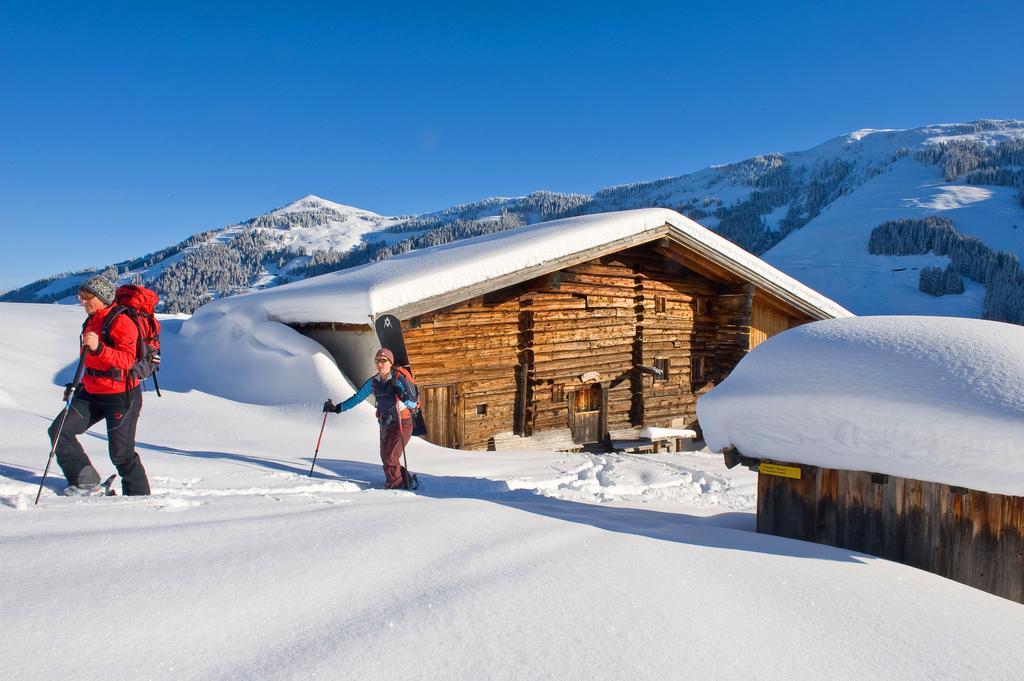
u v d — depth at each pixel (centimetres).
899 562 411
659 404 1428
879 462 412
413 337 1087
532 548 327
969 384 390
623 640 239
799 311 1571
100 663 183
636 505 647
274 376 1041
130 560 251
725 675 225
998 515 379
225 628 212
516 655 219
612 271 1357
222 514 346
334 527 328
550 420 1273
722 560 344
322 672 193
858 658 252
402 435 593
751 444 480
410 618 232
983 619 312
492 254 1039
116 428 427
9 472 461
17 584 220
